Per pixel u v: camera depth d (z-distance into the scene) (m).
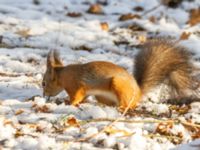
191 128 9.80
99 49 17.44
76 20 20.81
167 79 12.38
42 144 8.16
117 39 18.77
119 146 8.34
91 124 9.52
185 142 9.04
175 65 12.39
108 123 9.55
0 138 8.55
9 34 18.25
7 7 21.48
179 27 20.42
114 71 11.52
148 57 12.32
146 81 12.09
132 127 9.52
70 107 10.77
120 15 22.12
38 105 10.73
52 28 19.44
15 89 12.78
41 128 9.16
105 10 22.72
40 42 17.72
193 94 12.42
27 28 19.06
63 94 13.01
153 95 12.63
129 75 11.60
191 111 11.58
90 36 18.69
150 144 8.47
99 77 11.56
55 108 10.70
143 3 23.61
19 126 9.27
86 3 23.69
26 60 15.82
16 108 10.69
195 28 19.83
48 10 22.11
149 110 11.34
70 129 9.09
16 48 16.94
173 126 9.52
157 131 9.41
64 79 11.84
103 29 19.69
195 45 17.58
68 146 8.22
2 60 15.43
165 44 12.56
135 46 18.14
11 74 14.20
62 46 17.67
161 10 22.45
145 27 20.09
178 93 12.40
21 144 8.30
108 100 11.68
